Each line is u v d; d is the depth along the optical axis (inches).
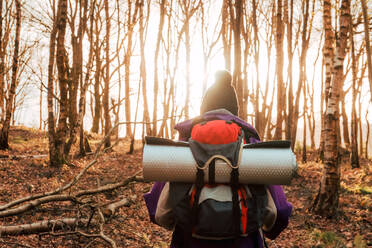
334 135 257.3
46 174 332.2
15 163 373.4
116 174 376.5
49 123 379.9
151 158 54.1
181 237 59.7
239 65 394.6
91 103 1025.5
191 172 53.4
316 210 261.0
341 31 256.2
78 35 541.3
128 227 196.2
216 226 50.9
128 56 783.7
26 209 140.0
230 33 497.4
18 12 470.0
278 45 426.3
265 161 53.0
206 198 52.1
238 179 52.8
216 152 53.5
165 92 701.9
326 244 205.6
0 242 148.0
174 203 54.8
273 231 61.6
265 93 629.0
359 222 239.9
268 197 57.0
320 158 519.8
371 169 415.2
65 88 388.8
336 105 258.7
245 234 52.6
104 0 727.7
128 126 887.1
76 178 147.7
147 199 62.9
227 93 65.6
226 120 59.7
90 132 834.2
